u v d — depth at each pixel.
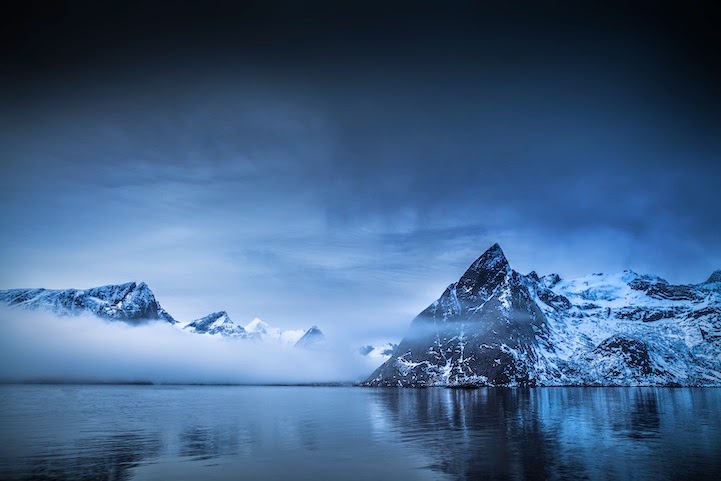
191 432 98.88
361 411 151.62
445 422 116.50
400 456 71.25
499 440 86.25
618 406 161.38
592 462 66.50
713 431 97.75
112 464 65.50
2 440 87.00
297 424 114.25
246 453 73.94
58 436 92.75
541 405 167.88
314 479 57.25
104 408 167.75
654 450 75.38
